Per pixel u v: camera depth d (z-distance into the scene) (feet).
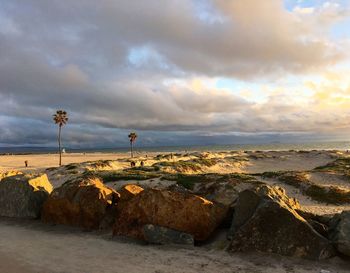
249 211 51.75
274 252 45.14
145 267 42.16
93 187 64.90
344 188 100.83
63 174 153.99
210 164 212.02
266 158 249.75
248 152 337.93
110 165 202.69
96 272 40.50
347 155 261.85
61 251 49.06
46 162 309.83
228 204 59.72
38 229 63.10
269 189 55.42
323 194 92.79
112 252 48.42
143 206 56.03
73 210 64.44
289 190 100.53
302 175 115.03
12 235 58.85
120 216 58.54
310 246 44.27
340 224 45.55
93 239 55.72
